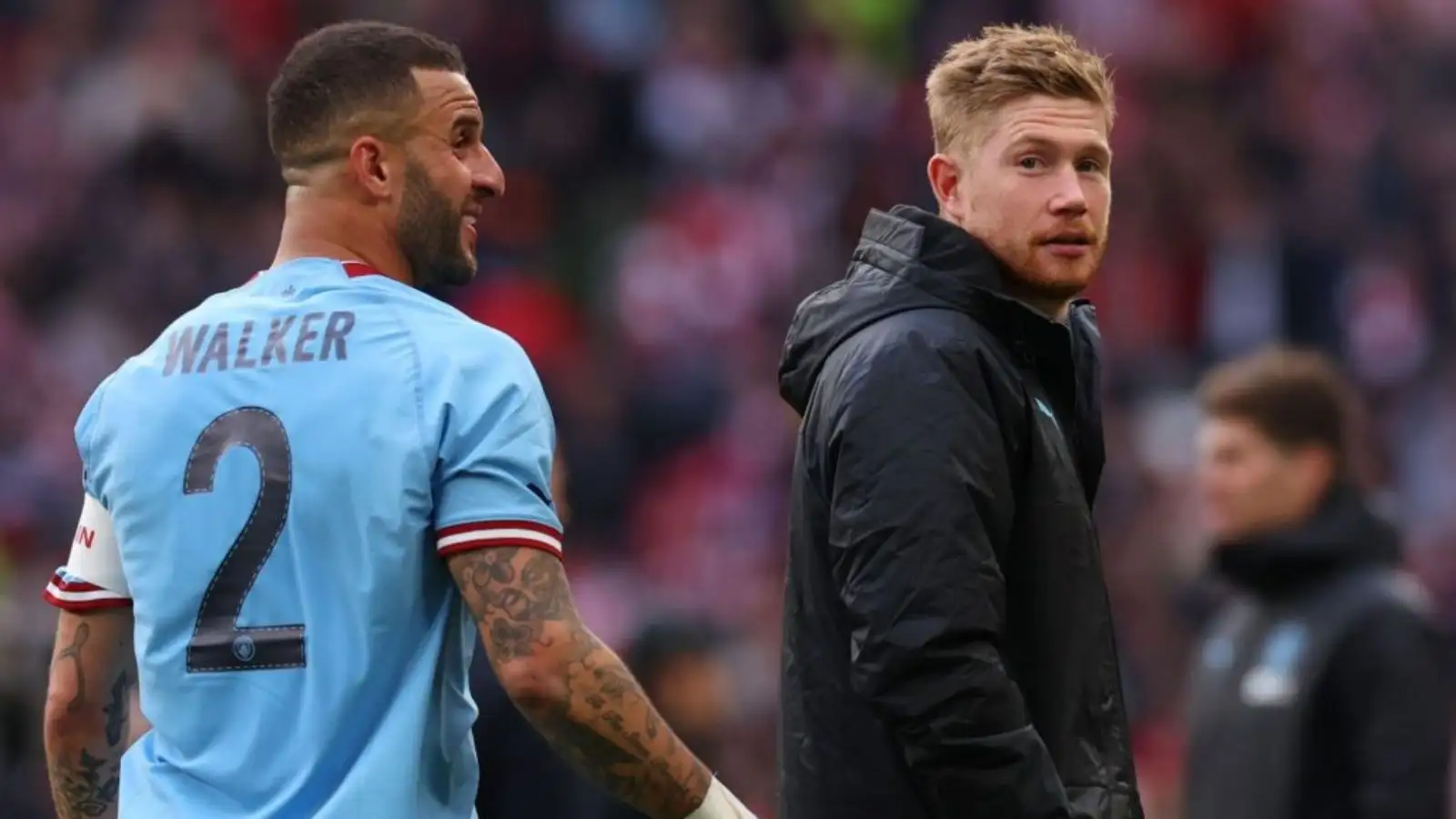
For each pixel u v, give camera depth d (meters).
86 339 46.22
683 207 52.34
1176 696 37.31
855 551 11.91
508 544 11.59
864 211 52.62
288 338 12.03
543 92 54.44
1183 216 54.31
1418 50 59.81
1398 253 54.44
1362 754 17.36
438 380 11.84
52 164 50.00
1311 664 17.67
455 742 11.97
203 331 12.21
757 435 45.88
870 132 54.47
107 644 12.67
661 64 56.03
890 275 12.54
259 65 52.94
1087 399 13.09
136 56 51.53
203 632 11.80
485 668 17.83
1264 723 17.88
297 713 11.65
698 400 47.16
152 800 11.86
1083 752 12.36
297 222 12.48
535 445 11.86
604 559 42.88
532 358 47.44
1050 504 12.45
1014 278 12.73
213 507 11.84
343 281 12.17
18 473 43.06
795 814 12.66
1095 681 12.48
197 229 49.25
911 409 11.95
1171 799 33.34
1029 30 12.97
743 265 50.69
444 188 12.41
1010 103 12.59
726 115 55.09
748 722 32.75
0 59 52.16
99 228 48.88
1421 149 57.88
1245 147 56.88
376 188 12.33
